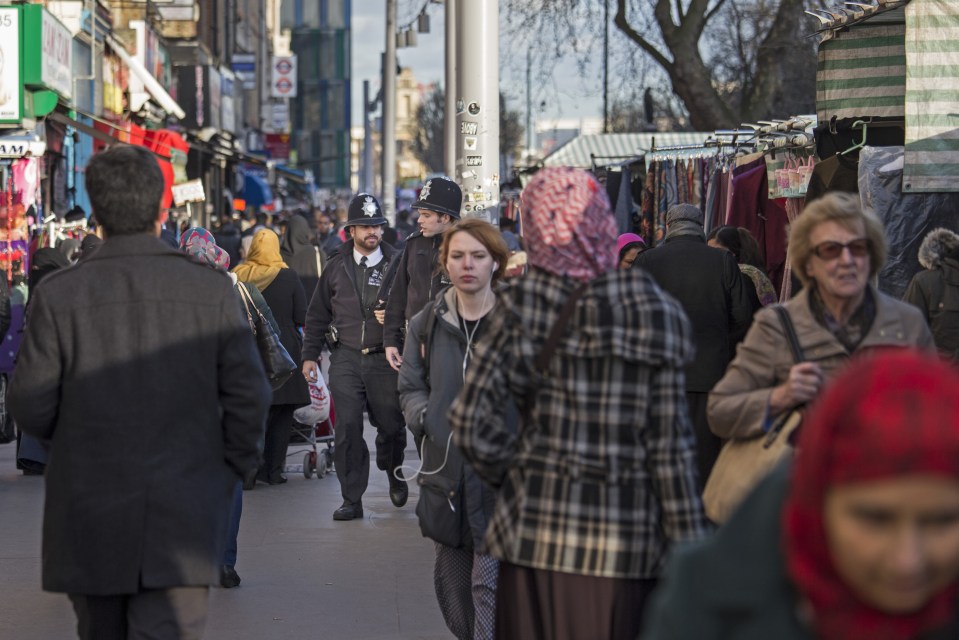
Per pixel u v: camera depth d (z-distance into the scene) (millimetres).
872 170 13562
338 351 16438
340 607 12039
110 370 7078
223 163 66125
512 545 6098
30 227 27531
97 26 39156
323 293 16672
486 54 18312
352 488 16312
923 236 13602
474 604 9273
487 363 6160
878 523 2887
